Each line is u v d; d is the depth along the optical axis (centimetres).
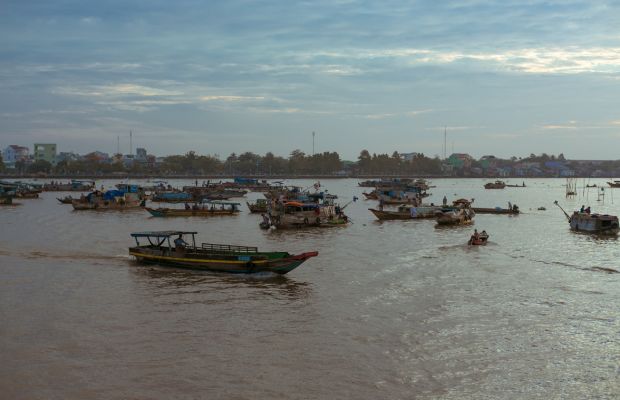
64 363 2197
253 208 8862
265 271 3647
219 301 3070
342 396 1936
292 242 5381
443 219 6875
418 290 3281
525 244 5178
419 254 4547
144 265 4041
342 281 3525
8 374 2097
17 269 3906
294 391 1969
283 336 2491
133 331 2561
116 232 6069
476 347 2358
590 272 3816
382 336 2486
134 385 2012
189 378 2067
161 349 2338
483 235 5106
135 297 3158
